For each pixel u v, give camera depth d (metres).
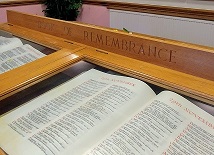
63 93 0.52
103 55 0.65
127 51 0.64
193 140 0.40
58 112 0.46
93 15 2.98
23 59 0.67
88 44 0.73
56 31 0.82
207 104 0.47
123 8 2.66
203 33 2.17
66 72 0.61
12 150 0.38
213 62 0.50
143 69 0.57
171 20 2.33
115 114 0.45
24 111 0.47
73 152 0.38
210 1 2.03
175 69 0.56
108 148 0.38
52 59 0.63
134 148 0.38
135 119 0.43
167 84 0.51
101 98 0.49
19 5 2.64
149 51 0.59
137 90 0.51
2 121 0.45
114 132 0.40
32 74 0.56
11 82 0.53
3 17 2.53
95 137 0.40
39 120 0.44
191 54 0.52
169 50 0.56
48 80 0.58
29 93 0.54
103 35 0.68
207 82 0.50
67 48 0.71
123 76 0.56
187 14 2.20
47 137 0.40
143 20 2.55
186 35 2.30
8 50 0.73
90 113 0.45
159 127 0.41
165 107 0.45
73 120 0.44
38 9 2.85
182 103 0.46
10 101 0.51
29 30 0.91
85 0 2.96
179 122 0.42
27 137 0.41
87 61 0.65
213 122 0.43
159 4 2.37
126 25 2.73
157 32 2.49
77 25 0.74
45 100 0.50
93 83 0.55
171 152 0.37
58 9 2.82
